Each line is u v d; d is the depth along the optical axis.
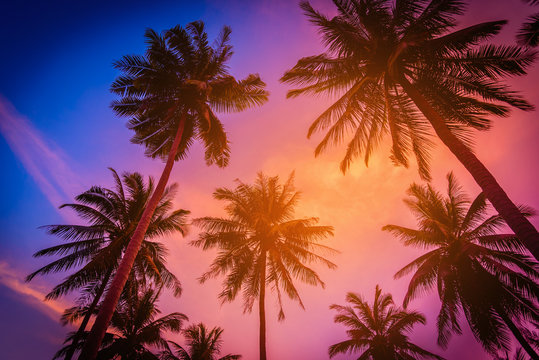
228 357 22.17
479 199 15.88
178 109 13.85
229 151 15.15
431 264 15.91
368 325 22.59
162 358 20.30
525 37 7.34
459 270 15.32
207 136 14.58
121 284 8.39
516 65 8.98
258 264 16.83
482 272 14.62
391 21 10.34
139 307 19.02
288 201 18.72
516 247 13.91
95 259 13.25
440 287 15.52
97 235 15.30
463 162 7.84
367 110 12.62
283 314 15.73
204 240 16.78
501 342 13.59
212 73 13.98
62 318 14.55
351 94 10.77
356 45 10.73
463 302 15.08
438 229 16.27
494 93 9.43
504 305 13.74
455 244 15.76
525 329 16.84
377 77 11.12
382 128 12.86
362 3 10.66
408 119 11.78
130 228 15.55
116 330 18.44
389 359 20.20
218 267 16.03
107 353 16.62
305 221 16.25
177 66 13.25
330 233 16.67
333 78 11.84
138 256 16.03
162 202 17.48
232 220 17.34
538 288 12.48
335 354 21.47
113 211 15.61
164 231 17.11
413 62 10.33
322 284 16.23
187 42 13.42
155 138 14.40
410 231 17.38
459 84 10.01
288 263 16.83
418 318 21.23
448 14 9.42
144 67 12.79
